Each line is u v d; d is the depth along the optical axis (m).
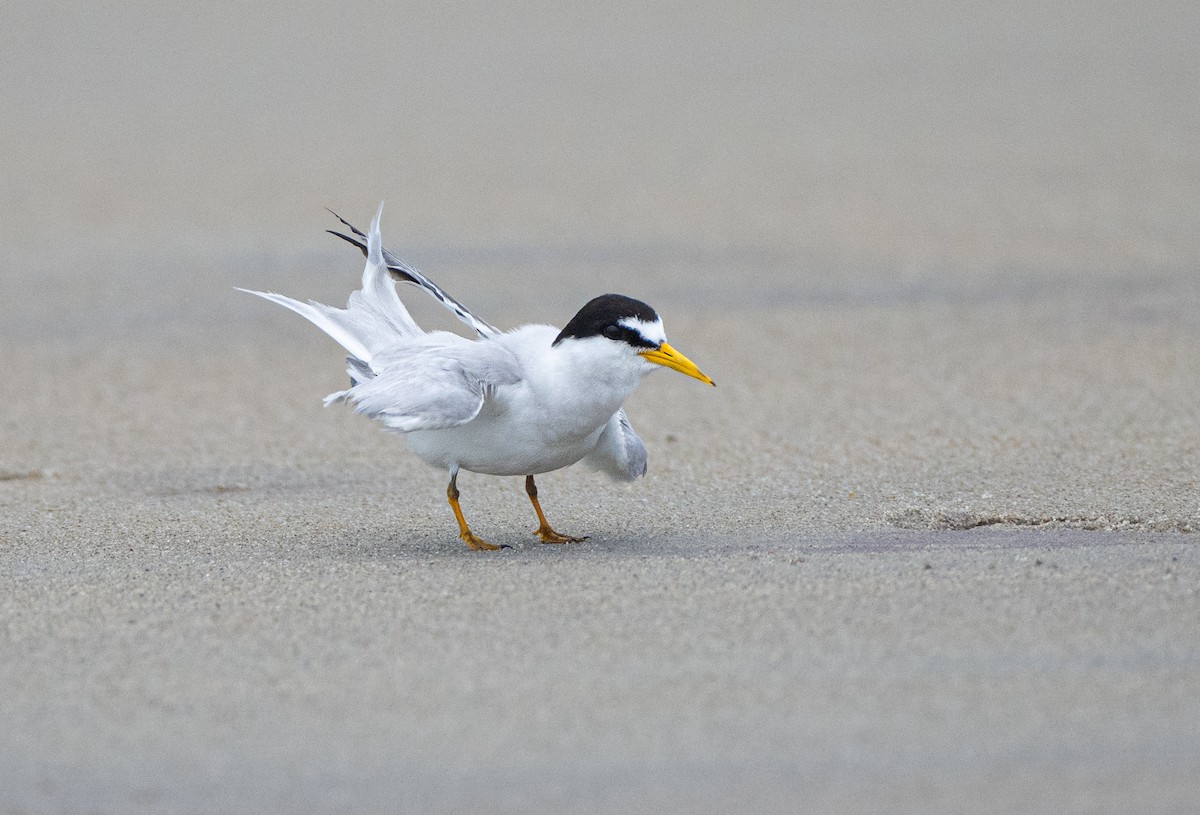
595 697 7.18
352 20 57.22
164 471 13.10
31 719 7.09
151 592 9.10
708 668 7.50
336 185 28.94
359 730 6.89
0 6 59.75
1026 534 10.29
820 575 9.06
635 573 9.25
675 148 32.66
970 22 52.00
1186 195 26.11
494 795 6.29
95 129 36.25
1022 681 7.23
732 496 11.73
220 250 23.59
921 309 19.36
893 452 13.07
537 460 10.09
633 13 57.59
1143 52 43.81
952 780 6.32
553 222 25.39
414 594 8.89
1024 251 22.45
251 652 7.90
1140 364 16.17
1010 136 32.66
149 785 6.44
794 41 49.56
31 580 9.49
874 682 7.27
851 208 26.09
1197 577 8.77
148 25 56.09
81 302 20.62
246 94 41.75
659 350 9.80
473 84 43.00
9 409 15.59
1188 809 6.07
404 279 11.55
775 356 17.28
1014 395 15.12
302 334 18.95
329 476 12.80
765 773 6.41
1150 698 7.00
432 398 9.41
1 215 26.69
